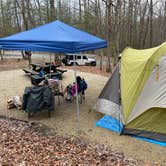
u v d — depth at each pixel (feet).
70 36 18.84
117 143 15.48
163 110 15.83
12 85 31.04
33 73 34.47
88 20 69.77
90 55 90.89
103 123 18.48
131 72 17.44
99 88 30.50
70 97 24.53
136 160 13.37
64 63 63.00
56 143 14.98
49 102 19.40
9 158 12.44
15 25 90.84
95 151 14.12
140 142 15.72
